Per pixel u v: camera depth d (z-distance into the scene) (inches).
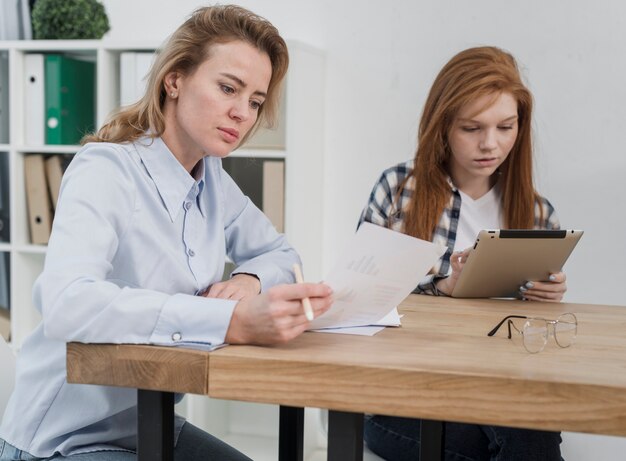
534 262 73.0
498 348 49.8
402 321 59.5
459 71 89.8
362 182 132.4
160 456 48.3
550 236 71.1
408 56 128.9
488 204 94.9
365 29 130.5
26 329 134.4
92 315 47.4
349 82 131.7
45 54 134.6
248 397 44.8
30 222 134.1
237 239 74.2
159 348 46.4
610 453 121.1
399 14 128.8
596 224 122.6
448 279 81.3
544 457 64.7
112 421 57.3
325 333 52.8
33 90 132.6
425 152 92.5
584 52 121.6
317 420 132.5
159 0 137.5
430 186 93.4
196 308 47.6
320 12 132.1
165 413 48.5
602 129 121.6
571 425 40.9
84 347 47.9
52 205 134.1
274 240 75.0
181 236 60.2
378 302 52.4
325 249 134.9
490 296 75.9
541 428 41.2
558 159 123.5
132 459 55.1
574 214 123.3
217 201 63.9
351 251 49.4
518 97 89.4
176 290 59.5
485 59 89.4
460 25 126.3
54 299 48.5
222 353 45.3
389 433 72.6
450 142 91.1
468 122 89.0
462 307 68.4
